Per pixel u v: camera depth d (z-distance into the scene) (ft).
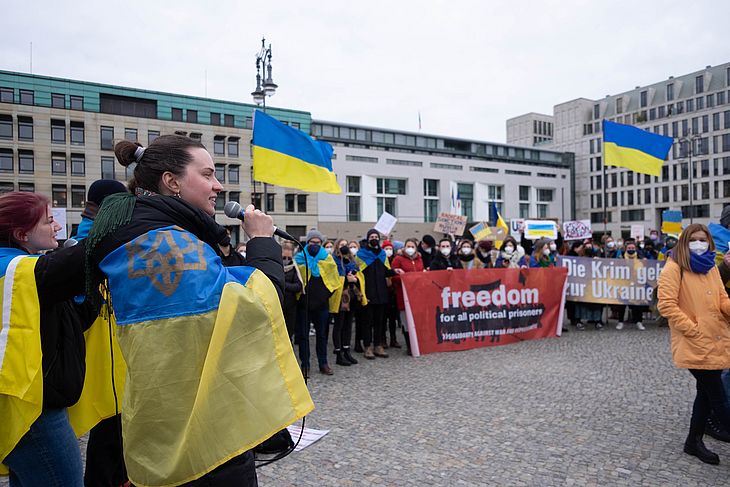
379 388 19.95
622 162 40.40
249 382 5.07
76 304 8.38
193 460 4.86
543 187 236.43
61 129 133.49
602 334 31.83
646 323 36.22
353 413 16.80
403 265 29.71
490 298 28.71
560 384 20.03
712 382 12.35
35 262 6.10
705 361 12.23
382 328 26.55
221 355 4.96
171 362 4.83
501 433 14.79
